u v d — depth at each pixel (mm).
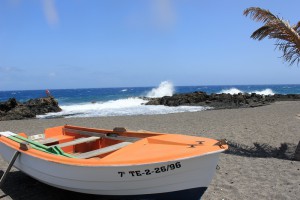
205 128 15031
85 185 5230
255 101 35062
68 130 8492
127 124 18078
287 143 10891
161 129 15430
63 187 5605
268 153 9422
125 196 5230
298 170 7488
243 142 11188
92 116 24797
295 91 93125
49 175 5680
